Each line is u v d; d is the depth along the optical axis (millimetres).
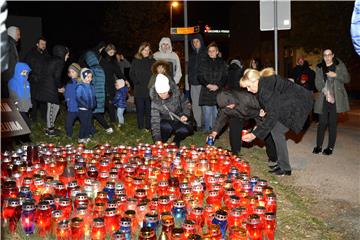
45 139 9805
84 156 7102
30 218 4590
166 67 9820
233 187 5633
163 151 7340
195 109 11617
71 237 4312
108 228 4492
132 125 11930
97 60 10617
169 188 5422
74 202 4957
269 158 8867
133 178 5656
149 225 4332
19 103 8961
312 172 8711
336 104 9891
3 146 8211
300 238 5367
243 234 4270
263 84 7438
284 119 7602
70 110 10023
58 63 10086
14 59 8594
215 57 10773
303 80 13562
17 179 5832
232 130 8672
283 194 6996
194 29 13125
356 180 8281
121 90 11812
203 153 7191
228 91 8539
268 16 9109
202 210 4688
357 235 5809
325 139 12352
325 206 6898
